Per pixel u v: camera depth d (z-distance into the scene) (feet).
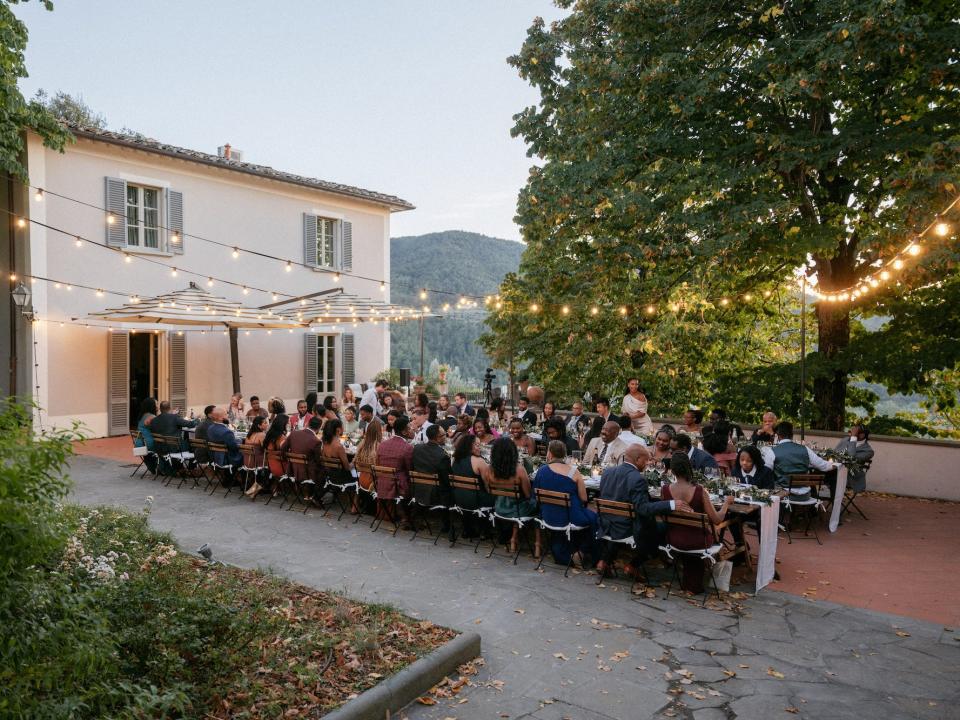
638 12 38.11
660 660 16.56
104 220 53.06
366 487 28.66
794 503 28.22
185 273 58.54
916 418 50.39
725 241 34.81
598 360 50.52
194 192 58.90
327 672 14.58
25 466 10.07
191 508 30.99
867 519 32.71
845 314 43.55
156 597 14.39
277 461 31.40
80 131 49.83
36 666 10.11
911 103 37.27
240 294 62.64
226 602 16.30
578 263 47.29
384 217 75.97
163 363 57.82
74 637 10.55
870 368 41.24
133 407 59.16
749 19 36.37
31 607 10.44
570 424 39.22
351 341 72.43
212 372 61.41
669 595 21.09
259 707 13.00
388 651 15.71
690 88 37.11
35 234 48.93
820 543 28.04
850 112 41.37
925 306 40.78
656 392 54.24
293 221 66.85
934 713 14.25
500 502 24.63
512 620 18.88
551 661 16.39
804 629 18.69
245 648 14.79
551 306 45.65
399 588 21.20
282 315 56.18
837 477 29.58
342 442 33.37
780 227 36.60
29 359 49.08
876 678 15.83
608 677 15.61
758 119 39.63
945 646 17.72
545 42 43.57
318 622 17.30
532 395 41.91
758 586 21.36
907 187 31.48
